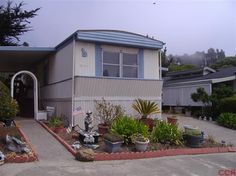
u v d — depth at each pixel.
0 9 30.72
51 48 17.09
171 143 11.95
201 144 12.36
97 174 8.16
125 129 11.30
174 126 12.47
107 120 14.08
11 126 12.78
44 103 20.34
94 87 14.59
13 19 30.55
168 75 33.09
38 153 9.97
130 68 15.97
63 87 15.82
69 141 11.50
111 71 15.45
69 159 9.49
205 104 21.72
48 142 11.47
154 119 14.62
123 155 10.09
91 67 14.90
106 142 10.52
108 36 15.01
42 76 20.92
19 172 7.97
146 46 16.03
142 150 10.70
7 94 12.90
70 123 14.50
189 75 31.12
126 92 15.48
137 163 9.59
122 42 15.34
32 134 12.79
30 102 21.84
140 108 14.74
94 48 15.05
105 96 14.92
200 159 10.57
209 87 22.58
